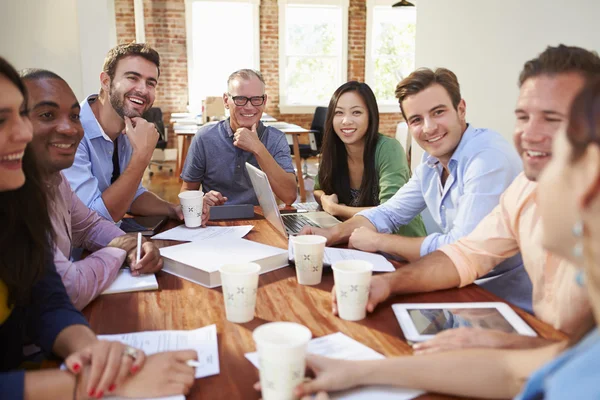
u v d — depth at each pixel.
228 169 2.68
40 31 3.33
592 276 0.56
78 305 1.19
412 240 1.63
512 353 0.85
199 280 1.35
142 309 1.19
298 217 2.12
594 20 2.76
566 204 0.57
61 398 0.85
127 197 2.01
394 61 8.61
